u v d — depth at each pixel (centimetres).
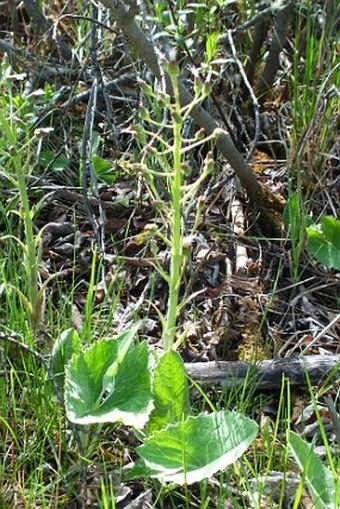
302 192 197
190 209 173
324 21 213
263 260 183
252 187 187
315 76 204
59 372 138
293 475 133
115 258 173
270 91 219
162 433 124
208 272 179
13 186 186
